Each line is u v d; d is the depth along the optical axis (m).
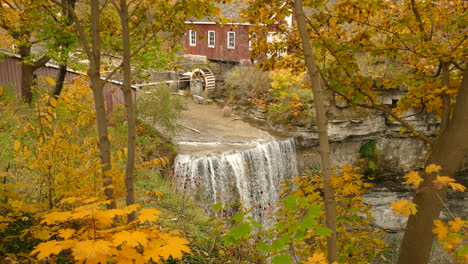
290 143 20.53
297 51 6.77
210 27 29.39
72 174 4.09
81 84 10.73
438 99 5.98
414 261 5.09
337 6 5.93
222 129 21.20
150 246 2.12
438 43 5.82
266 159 18.84
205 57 29.91
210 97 27.95
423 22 6.14
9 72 17.48
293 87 22.14
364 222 5.40
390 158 23.12
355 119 21.08
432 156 5.07
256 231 14.28
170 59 11.88
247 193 17.70
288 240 3.08
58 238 4.51
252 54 6.82
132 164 4.77
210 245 7.47
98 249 1.82
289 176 20.58
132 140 4.76
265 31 6.70
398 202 2.48
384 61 20.73
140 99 16.69
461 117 4.83
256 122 23.02
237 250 6.96
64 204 4.38
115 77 17.20
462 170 22.78
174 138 18.06
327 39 6.02
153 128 16.73
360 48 6.19
